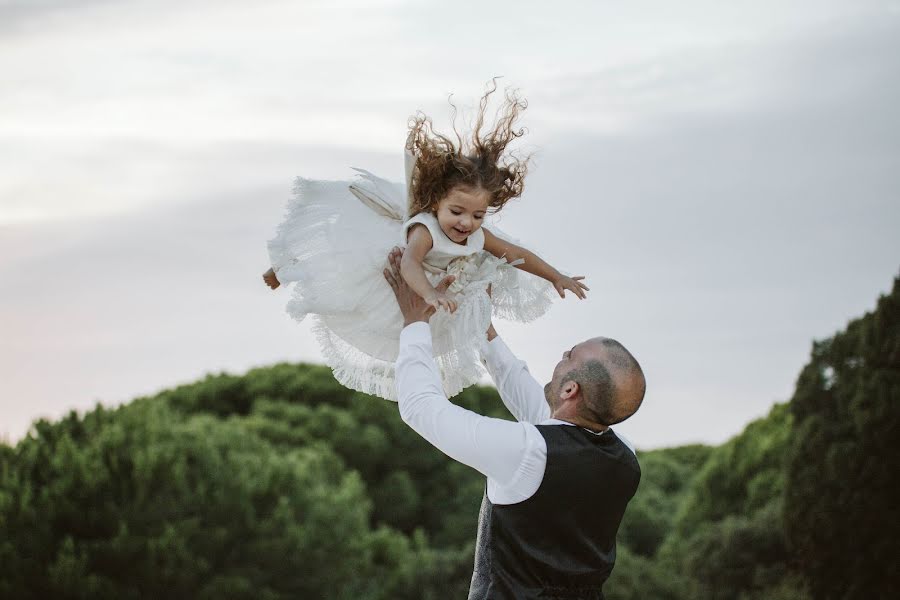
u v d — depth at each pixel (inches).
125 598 514.6
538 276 131.0
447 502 900.6
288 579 583.2
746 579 574.9
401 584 614.2
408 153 116.5
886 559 532.4
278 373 976.9
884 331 542.6
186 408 933.2
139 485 554.9
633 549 799.7
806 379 571.2
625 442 125.0
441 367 126.6
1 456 560.4
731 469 699.4
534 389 136.0
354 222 122.8
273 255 121.8
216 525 570.6
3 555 507.8
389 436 917.8
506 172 117.4
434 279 121.6
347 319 123.6
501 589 114.0
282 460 662.5
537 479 112.1
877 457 532.4
